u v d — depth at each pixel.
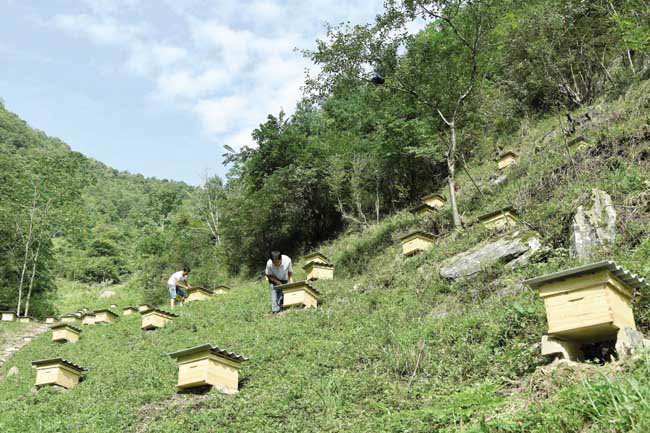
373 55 17.30
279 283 15.17
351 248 22.11
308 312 13.58
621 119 15.09
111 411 9.03
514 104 25.30
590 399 4.55
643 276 7.44
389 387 7.49
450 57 17.27
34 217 31.36
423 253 14.79
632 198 10.20
